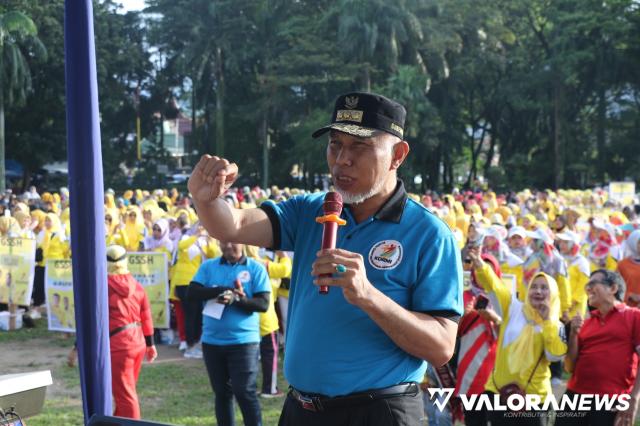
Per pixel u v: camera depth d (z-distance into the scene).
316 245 3.04
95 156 4.07
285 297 10.84
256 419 6.87
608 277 5.62
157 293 11.98
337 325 2.86
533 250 9.52
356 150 2.86
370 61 57.53
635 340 5.55
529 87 60.44
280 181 66.31
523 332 5.75
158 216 16.75
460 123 65.44
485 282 5.89
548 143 64.56
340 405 2.84
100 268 4.11
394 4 55.84
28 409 3.88
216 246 11.41
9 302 13.38
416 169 61.56
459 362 6.16
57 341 12.48
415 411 2.89
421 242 2.88
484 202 26.52
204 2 62.53
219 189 2.86
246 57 61.88
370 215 2.95
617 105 64.69
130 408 6.74
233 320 6.86
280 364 10.77
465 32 61.41
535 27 65.44
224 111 65.19
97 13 59.72
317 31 59.94
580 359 5.74
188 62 62.00
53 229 14.36
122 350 6.70
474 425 6.18
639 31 59.03
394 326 2.58
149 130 71.38
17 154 58.97
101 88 60.41
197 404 8.84
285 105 60.25
